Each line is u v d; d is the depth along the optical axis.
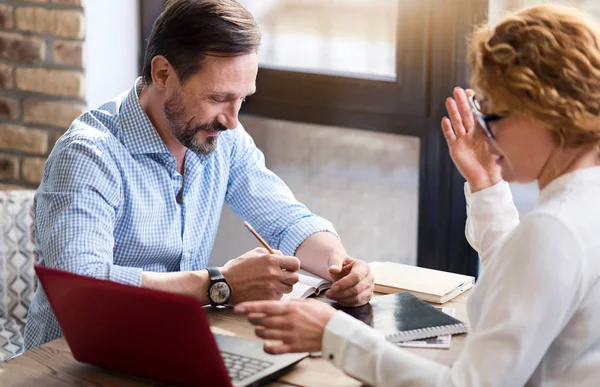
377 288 1.94
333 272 1.86
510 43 1.27
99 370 1.55
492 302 1.26
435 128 2.90
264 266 1.83
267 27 3.20
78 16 2.97
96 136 1.96
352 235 3.22
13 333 2.55
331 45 3.08
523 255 1.24
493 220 1.65
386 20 2.95
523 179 1.34
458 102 1.65
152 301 1.31
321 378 1.50
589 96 1.23
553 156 1.30
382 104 2.97
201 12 1.85
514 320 1.22
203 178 2.15
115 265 1.87
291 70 3.13
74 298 1.43
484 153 1.65
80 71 3.02
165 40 1.89
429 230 3.00
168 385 1.48
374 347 1.34
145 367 1.47
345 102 3.04
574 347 1.29
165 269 2.12
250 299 1.83
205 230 2.19
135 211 1.99
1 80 3.12
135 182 1.99
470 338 1.29
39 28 3.03
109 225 1.90
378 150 3.07
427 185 2.96
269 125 3.25
